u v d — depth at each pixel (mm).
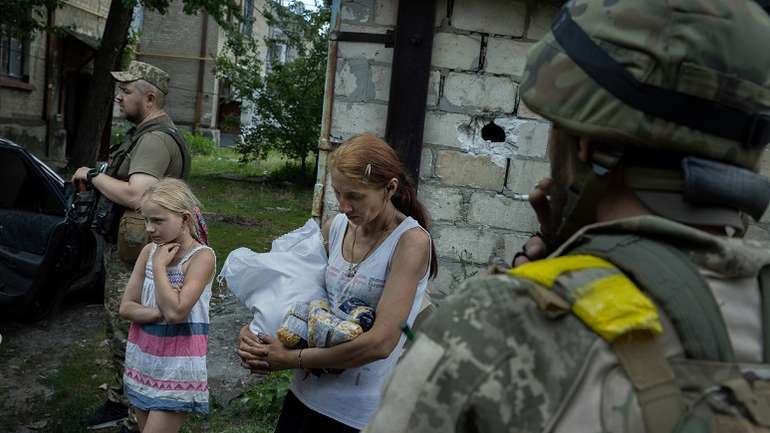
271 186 15289
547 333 804
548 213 1084
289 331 2059
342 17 4535
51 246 4902
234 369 4512
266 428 3689
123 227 3363
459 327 839
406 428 847
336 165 1970
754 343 831
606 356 772
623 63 865
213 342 4973
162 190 2785
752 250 871
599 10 901
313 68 15500
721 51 852
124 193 3344
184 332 2789
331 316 2025
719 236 901
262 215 11352
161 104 3602
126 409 3668
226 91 26719
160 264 2758
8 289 4969
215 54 25688
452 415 821
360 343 1941
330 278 2154
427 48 4391
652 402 750
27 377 4387
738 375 790
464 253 4605
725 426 751
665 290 805
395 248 2057
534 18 4438
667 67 844
